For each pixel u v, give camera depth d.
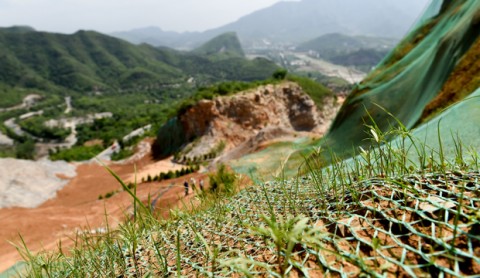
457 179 1.69
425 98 10.59
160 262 2.00
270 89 62.94
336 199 1.89
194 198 3.33
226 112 57.25
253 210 2.50
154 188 25.41
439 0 17.42
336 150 11.57
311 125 65.50
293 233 1.09
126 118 173.88
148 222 2.74
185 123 59.94
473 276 1.18
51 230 21.17
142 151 66.94
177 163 53.38
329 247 1.52
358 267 1.36
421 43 15.93
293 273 1.46
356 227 1.57
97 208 24.67
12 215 25.41
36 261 2.38
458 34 11.26
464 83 8.81
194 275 1.77
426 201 1.56
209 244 2.10
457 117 5.17
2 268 16.02
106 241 2.64
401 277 1.28
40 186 39.22
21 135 190.88
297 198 2.35
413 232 1.41
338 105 73.12
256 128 57.88
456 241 1.32
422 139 4.98
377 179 1.91
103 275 2.21
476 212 1.35
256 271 1.56
